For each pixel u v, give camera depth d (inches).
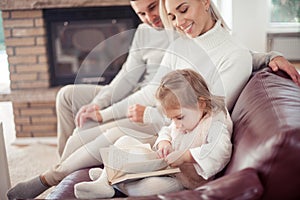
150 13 77.1
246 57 64.7
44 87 136.5
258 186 37.2
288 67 65.1
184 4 63.0
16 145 130.7
